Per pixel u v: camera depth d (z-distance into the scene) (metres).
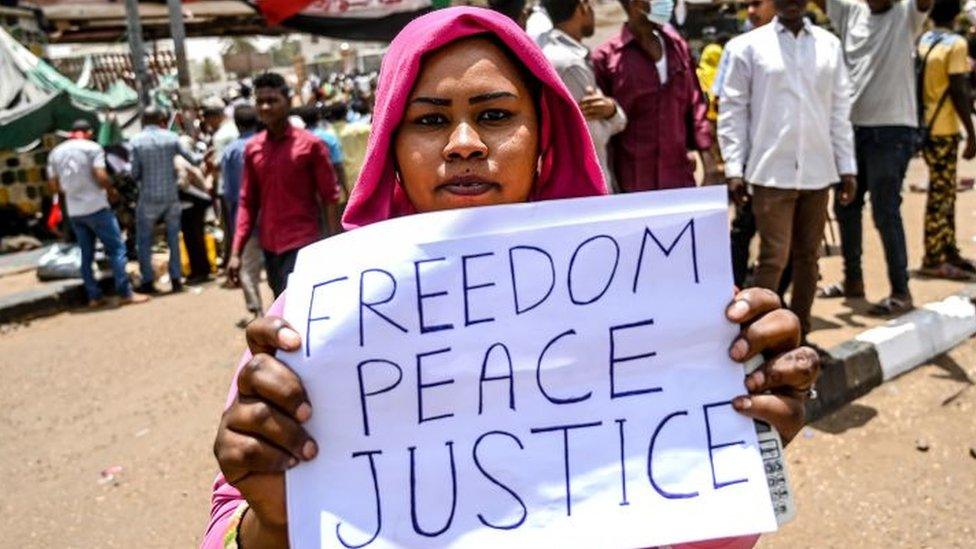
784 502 1.19
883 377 4.26
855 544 3.02
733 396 1.18
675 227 1.21
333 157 6.63
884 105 4.88
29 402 5.47
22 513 3.92
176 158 8.92
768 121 3.97
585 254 1.21
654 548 1.26
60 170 7.98
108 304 8.23
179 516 3.78
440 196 1.23
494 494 1.17
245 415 1.12
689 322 1.20
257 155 5.08
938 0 5.70
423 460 1.17
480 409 1.19
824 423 3.89
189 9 14.49
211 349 6.32
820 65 3.94
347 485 1.15
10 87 10.44
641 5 3.80
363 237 1.21
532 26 4.43
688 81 4.10
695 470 1.17
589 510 1.17
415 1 8.70
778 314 1.17
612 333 1.20
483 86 1.20
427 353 1.18
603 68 4.00
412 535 1.15
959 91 5.48
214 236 9.99
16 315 7.84
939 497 3.26
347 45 29.30
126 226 9.48
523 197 1.28
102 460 4.43
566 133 1.36
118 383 5.71
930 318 4.65
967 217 7.63
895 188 4.96
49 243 11.84
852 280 5.45
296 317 1.18
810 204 4.11
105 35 17.59
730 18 11.78
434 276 1.20
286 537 1.20
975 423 3.81
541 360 1.20
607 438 1.18
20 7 12.70
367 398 1.17
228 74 26.78
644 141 3.98
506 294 1.20
